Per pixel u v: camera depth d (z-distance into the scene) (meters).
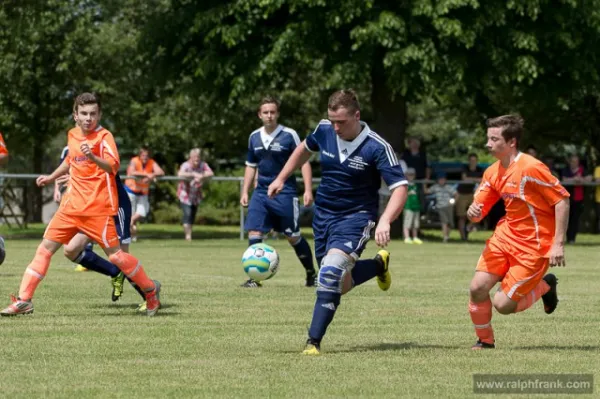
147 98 112.38
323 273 21.23
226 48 74.31
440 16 69.00
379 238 20.62
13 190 83.06
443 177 71.44
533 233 21.41
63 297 31.97
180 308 29.31
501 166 21.70
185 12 74.44
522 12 69.12
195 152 68.75
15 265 45.00
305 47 70.62
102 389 17.56
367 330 25.17
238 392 17.38
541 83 76.31
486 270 21.88
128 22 100.19
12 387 17.67
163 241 68.31
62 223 26.98
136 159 66.44
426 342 23.23
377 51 74.50
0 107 87.75
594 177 74.94
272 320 26.70
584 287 37.16
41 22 80.69
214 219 105.31
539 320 27.22
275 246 62.62
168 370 19.39
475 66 73.12
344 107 20.97
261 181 36.06
